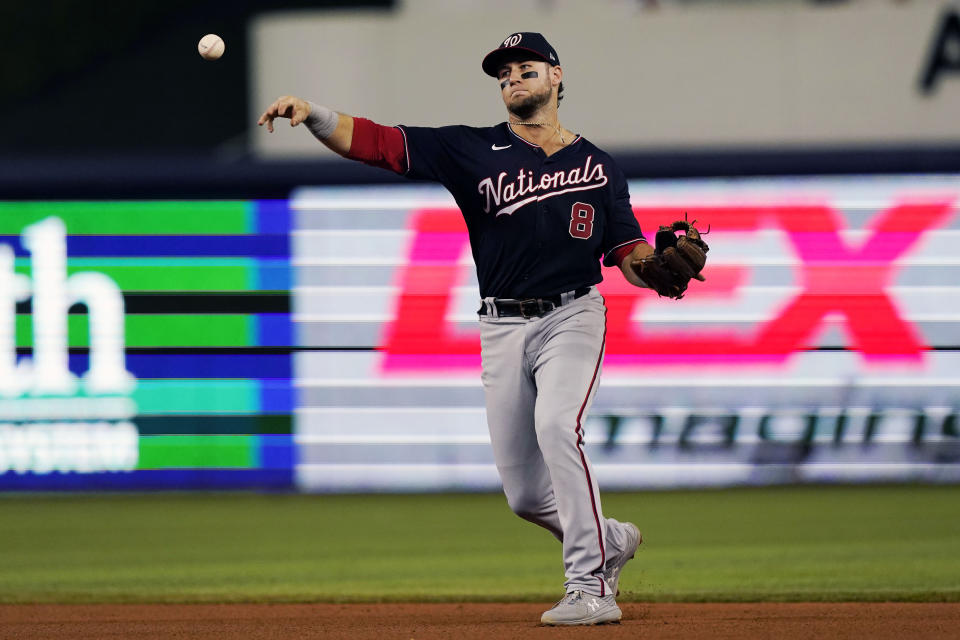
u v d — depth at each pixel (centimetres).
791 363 3731
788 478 3728
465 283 3812
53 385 3844
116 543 2794
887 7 4100
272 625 1585
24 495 3822
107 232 3859
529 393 1419
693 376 3738
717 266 3750
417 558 2505
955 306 3716
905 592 1912
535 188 1380
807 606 1744
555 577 2206
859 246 3741
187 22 5656
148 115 5506
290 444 3819
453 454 3794
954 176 3741
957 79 4097
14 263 3847
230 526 3091
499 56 1402
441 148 1408
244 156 3934
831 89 4112
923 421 3712
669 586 2030
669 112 4144
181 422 3834
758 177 3766
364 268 3825
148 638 1448
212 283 3844
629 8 4353
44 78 5656
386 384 3809
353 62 4181
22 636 1495
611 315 3750
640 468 3738
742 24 4138
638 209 3791
